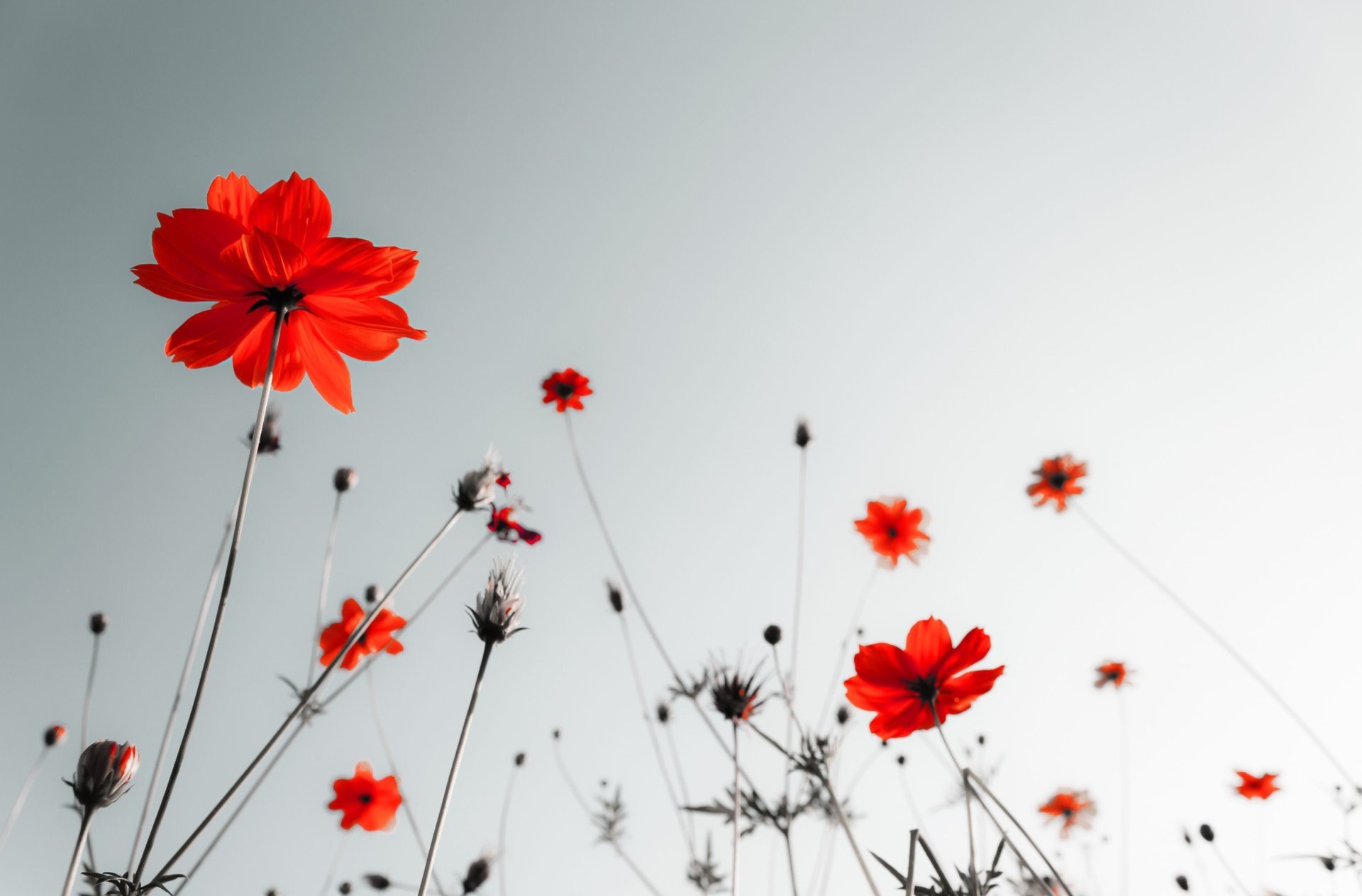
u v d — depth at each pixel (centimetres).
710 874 112
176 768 48
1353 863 117
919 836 73
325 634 105
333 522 105
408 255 69
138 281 67
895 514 125
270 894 115
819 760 88
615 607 119
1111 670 142
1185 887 122
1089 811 134
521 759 128
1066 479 142
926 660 86
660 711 120
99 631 108
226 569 52
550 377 130
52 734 105
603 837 124
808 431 125
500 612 69
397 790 120
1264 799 128
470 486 84
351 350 74
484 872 105
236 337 73
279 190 69
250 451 56
